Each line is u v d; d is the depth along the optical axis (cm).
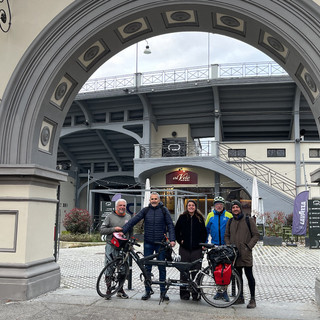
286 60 605
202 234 580
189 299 573
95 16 594
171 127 2398
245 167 2175
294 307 540
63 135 2403
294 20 541
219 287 536
